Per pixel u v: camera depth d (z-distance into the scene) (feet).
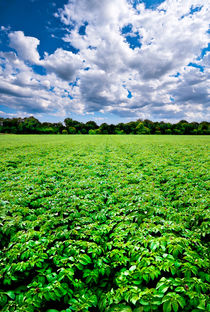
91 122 425.69
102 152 54.60
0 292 7.73
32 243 10.63
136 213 14.79
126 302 7.65
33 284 8.18
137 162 37.37
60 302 7.96
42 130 316.60
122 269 9.22
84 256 9.64
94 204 16.63
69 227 13.55
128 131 353.72
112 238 12.33
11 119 351.67
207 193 18.20
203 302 6.87
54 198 17.89
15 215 14.19
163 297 7.12
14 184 22.50
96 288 8.55
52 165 34.53
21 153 50.49
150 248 9.98
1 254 10.12
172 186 21.63
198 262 8.91
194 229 12.41
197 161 36.37
